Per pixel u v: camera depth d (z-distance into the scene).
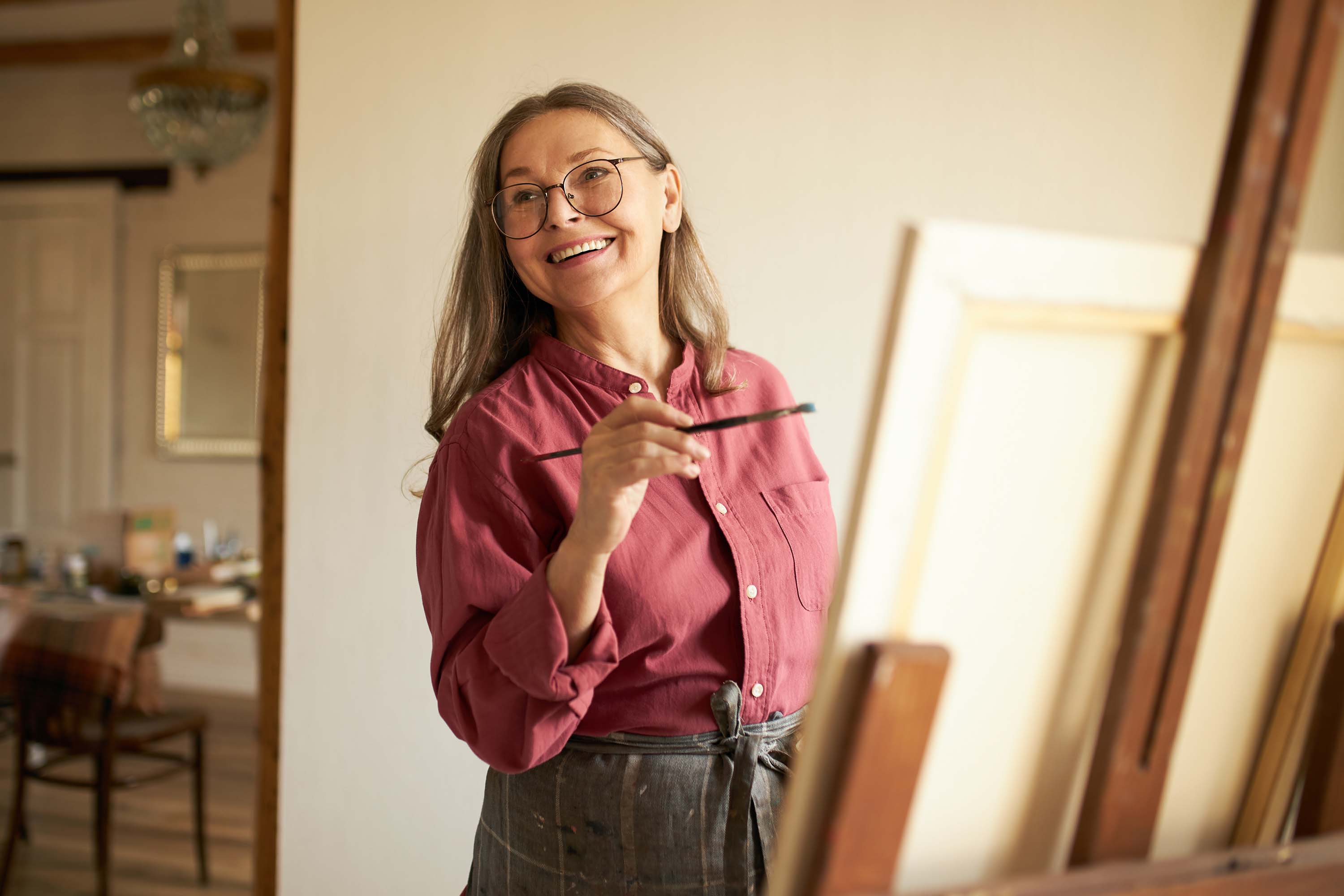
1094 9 1.81
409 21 1.91
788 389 1.29
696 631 1.03
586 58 1.88
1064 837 0.64
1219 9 1.79
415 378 1.92
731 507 1.09
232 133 4.06
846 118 1.85
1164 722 0.60
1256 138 0.56
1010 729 0.61
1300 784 0.74
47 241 5.46
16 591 3.15
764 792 1.04
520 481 1.04
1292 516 0.69
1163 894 0.58
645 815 1.01
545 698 0.89
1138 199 1.82
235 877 3.01
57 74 5.52
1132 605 0.59
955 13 1.83
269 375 1.98
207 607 3.52
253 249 5.29
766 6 1.85
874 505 0.53
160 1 4.91
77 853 3.15
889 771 0.54
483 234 1.17
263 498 1.99
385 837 1.95
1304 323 0.64
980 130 1.83
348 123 1.93
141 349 5.41
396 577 1.94
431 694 1.94
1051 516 0.59
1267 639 0.70
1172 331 0.59
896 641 0.55
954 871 0.61
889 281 1.85
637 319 1.16
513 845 1.07
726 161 1.87
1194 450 0.58
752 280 1.87
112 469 5.40
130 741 2.86
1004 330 0.56
